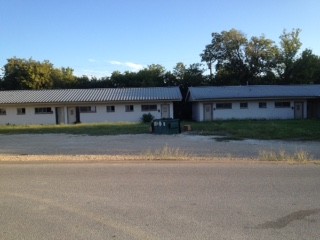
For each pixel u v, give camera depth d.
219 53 65.44
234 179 8.84
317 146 18.17
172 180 8.79
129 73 62.31
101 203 6.89
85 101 44.56
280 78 64.00
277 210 6.32
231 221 5.78
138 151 17.02
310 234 5.20
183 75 61.03
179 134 26.20
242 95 45.62
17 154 16.33
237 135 24.36
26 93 48.12
